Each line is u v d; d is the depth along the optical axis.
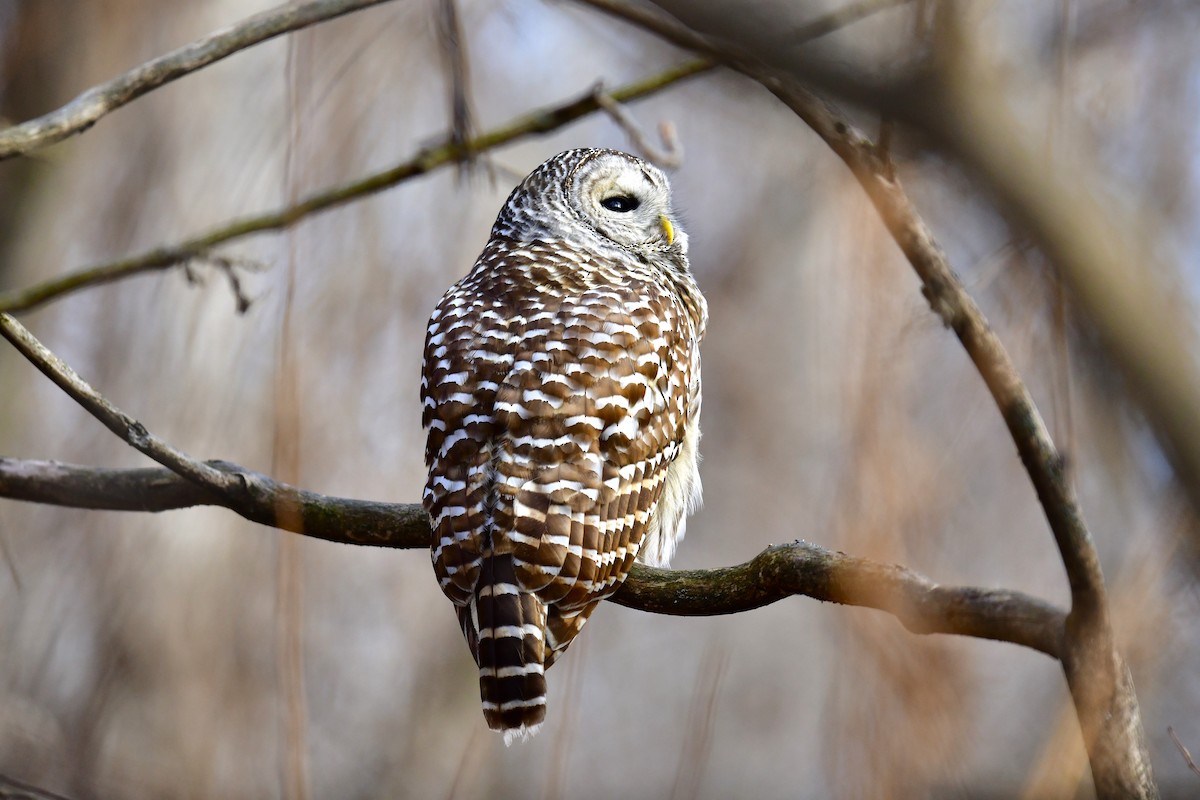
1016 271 6.33
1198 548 5.38
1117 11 9.50
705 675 9.88
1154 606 6.03
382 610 22.33
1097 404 3.59
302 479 18.75
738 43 3.62
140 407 16.73
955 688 10.12
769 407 21.83
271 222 11.99
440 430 8.35
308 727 21.08
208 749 17.05
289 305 8.00
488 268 9.65
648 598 8.04
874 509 10.80
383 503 8.41
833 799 10.73
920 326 10.59
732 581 7.60
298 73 8.97
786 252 21.53
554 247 10.01
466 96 9.78
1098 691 5.12
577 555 7.91
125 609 17.75
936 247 5.32
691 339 9.61
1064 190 3.45
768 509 21.64
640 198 10.98
